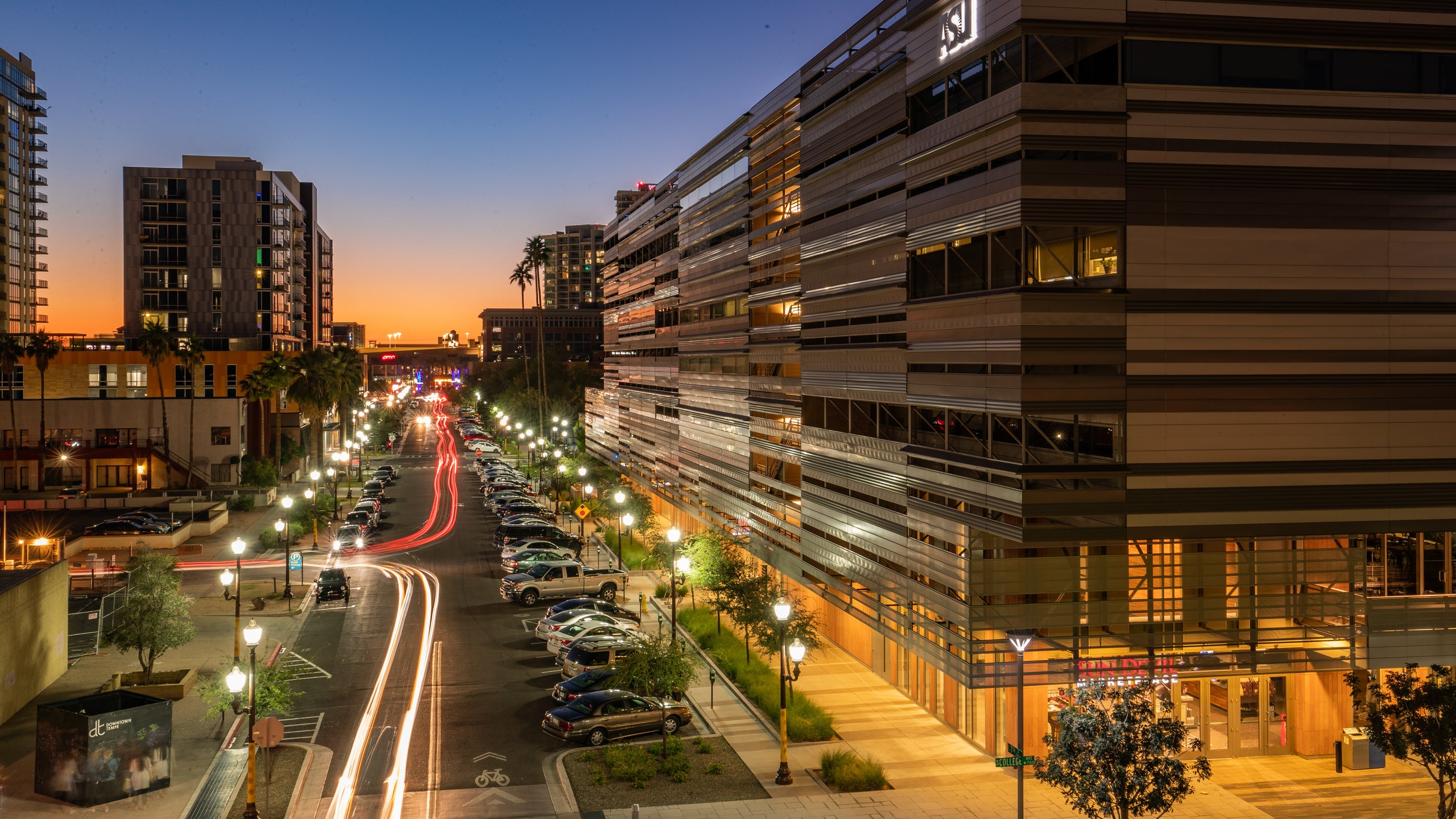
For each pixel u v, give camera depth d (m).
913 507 30.41
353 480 101.44
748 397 49.38
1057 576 26.38
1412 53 27.41
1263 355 26.59
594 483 76.69
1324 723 28.20
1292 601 27.05
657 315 73.75
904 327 31.64
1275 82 26.53
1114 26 25.44
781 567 44.31
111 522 61.75
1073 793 20.61
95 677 34.62
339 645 39.16
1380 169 27.12
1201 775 20.69
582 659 33.84
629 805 23.84
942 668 28.31
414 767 26.25
